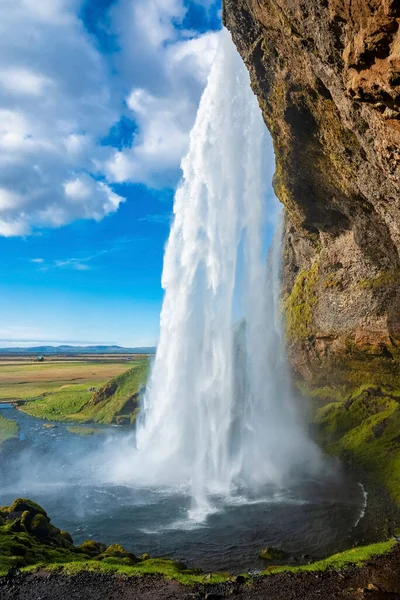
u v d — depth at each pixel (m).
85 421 62.22
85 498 29.52
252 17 27.95
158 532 23.75
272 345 53.72
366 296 41.94
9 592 14.51
